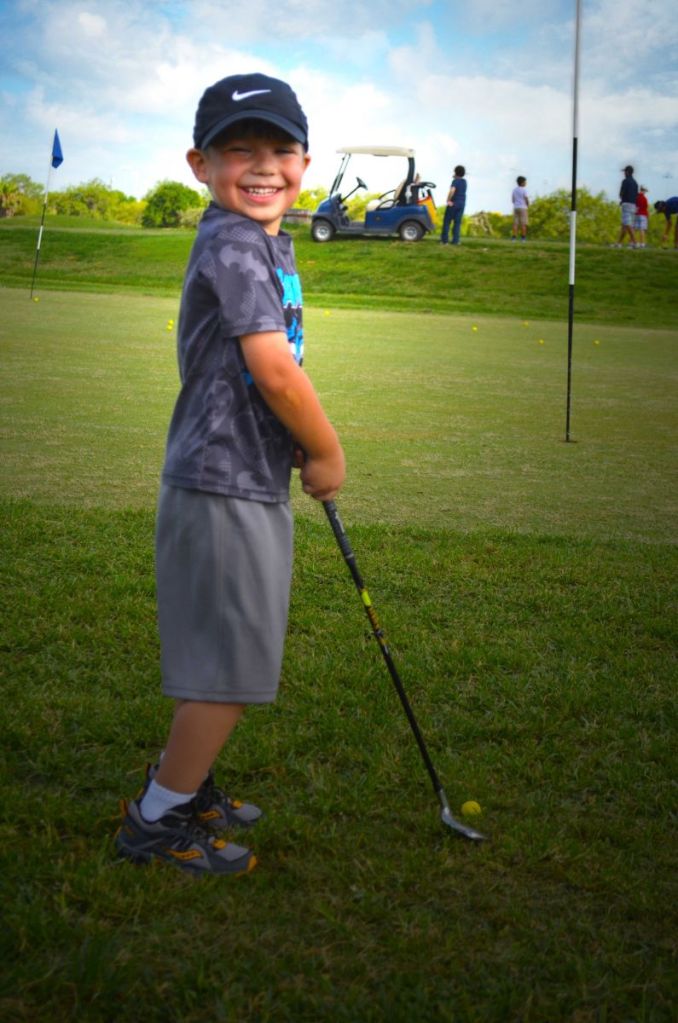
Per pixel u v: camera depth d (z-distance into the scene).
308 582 4.64
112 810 2.76
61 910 2.31
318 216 30.86
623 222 31.08
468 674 3.81
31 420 7.98
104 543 5.02
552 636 4.21
